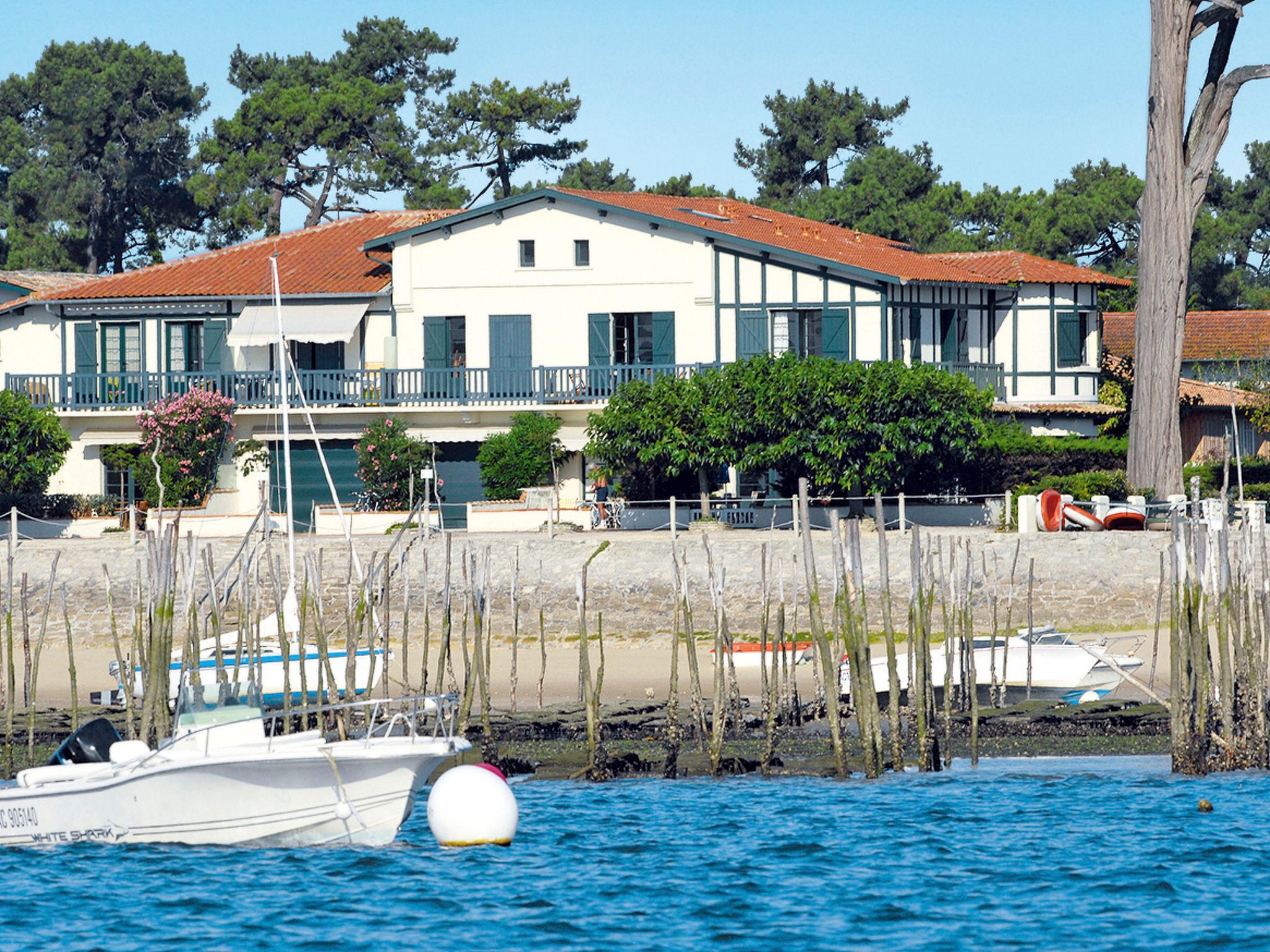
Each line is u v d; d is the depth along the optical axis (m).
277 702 110.50
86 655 138.88
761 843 83.94
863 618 98.00
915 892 75.56
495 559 139.38
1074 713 110.69
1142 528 144.25
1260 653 99.44
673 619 125.25
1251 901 74.00
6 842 83.50
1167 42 168.50
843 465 149.50
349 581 104.81
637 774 100.31
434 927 70.81
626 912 72.81
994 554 128.25
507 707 115.38
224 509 179.50
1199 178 169.25
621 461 157.00
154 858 80.62
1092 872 78.38
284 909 73.06
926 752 100.19
